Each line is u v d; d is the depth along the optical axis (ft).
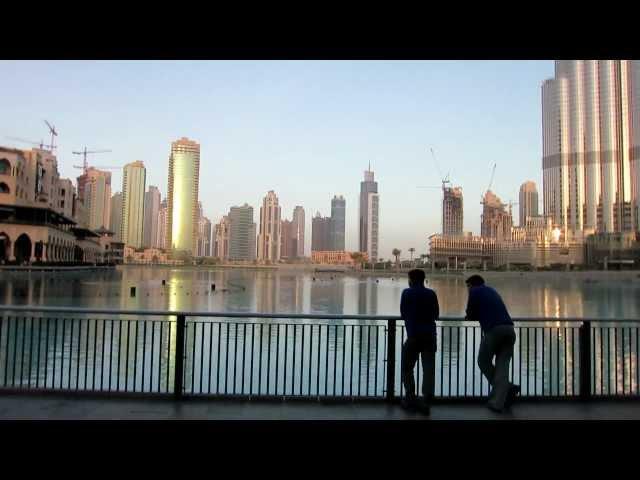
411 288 23.25
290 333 79.36
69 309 24.31
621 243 623.77
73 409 21.76
